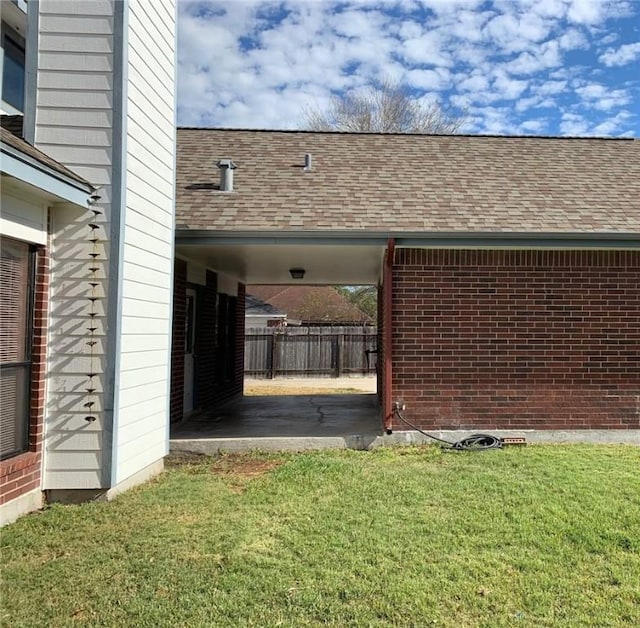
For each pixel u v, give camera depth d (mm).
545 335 7004
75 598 3062
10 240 4344
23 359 4570
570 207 7516
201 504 4680
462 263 7008
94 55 4910
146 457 5527
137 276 5277
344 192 7844
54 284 4809
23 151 3902
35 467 4633
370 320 32844
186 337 8945
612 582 3236
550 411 6973
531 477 5320
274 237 6684
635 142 10422
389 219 7020
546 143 10227
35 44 4883
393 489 4996
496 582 3225
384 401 7043
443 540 3830
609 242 6789
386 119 28625
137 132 5246
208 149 9461
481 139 10312
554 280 7027
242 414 9305
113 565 3475
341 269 9883
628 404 7000
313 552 3639
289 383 17969
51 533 4027
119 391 4902
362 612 2908
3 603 3008
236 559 3535
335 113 28875
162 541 3848
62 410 4789
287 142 9906
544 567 3414
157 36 5707
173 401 7836
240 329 12523
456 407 6949
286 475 5547
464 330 6988
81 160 4875
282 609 2943
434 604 2980
